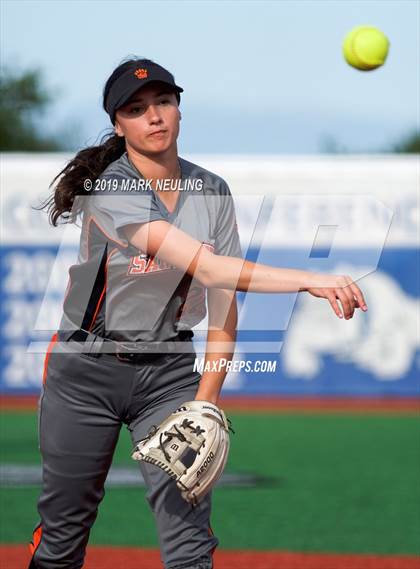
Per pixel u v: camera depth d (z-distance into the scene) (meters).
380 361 42.12
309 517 21.19
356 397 42.12
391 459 28.47
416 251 41.25
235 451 30.19
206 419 11.50
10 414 38.06
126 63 11.70
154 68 11.55
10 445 31.03
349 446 30.86
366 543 18.88
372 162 39.78
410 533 19.69
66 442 11.86
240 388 42.69
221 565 17.30
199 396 11.95
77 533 12.25
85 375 11.73
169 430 11.45
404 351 42.00
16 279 41.72
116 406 11.90
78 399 11.81
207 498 11.79
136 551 18.42
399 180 40.03
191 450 11.33
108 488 24.25
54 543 12.23
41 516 12.25
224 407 40.34
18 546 18.62
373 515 21.36
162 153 11.84
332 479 25.50
